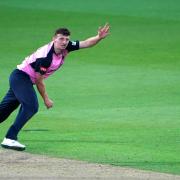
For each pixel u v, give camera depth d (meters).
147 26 79.38
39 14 85.31
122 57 65.69
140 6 90.06
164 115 44.50
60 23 80.75
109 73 58.94
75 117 44.06
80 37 73.62
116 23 80.75
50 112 45.62
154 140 37.81
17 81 35.50
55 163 32.47
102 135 38.97
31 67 35.34
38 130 40.31
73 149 35.59
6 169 31.31
